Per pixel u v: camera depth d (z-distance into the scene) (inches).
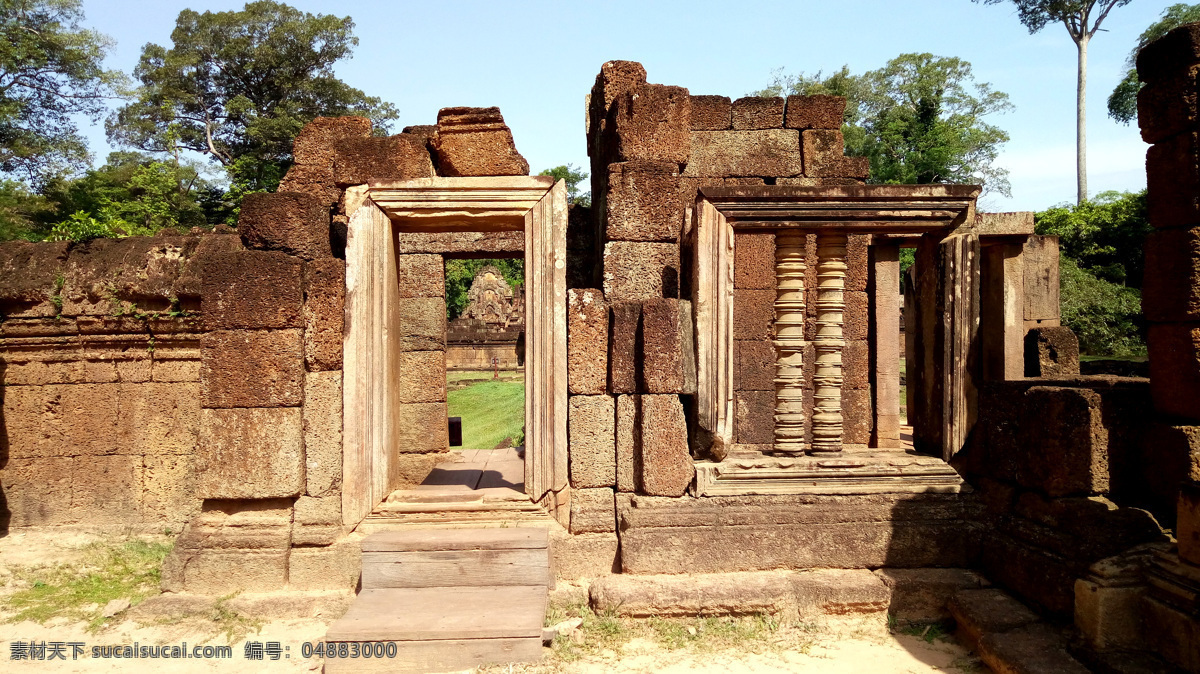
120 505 302.8
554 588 215.5
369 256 228.4
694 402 229.0
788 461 226.8
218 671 184.5
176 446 301.6
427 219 234.2
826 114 401.7
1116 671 156.3
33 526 301.1
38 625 210.7
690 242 243.4
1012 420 211.3
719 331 226.8
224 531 221.0
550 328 228.1
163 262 298.5
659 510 220.1
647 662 186.5
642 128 242.1
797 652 192.7
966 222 230.7
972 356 230.8
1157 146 175.8
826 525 222.1
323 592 217.0
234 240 299.1
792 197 226.4
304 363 224.1
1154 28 949.8
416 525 224.8
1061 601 183.2
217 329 219.5
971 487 227.5
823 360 237.0
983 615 191.5
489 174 270.4
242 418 219.0
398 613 189.0
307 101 1317.7
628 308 226.4
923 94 1182.9
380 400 229.5
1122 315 621.0
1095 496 185.5
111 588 238.4
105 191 882.1
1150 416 187.0
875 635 202.5
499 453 367.6
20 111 904.9
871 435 379.9
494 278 1263.5
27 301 298.7
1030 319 382.9
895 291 361.4
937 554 222.7
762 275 379.2
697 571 218.5
